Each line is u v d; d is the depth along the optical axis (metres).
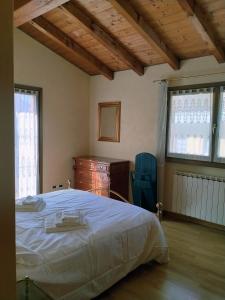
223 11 2.77
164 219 3.98
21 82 4.10
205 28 2.94
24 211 2.51
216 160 3.60
